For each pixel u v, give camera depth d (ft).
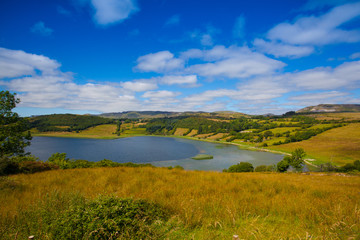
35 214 16.37
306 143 423.23
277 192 30.25
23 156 80.18
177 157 304.30
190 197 22.89
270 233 13.94
